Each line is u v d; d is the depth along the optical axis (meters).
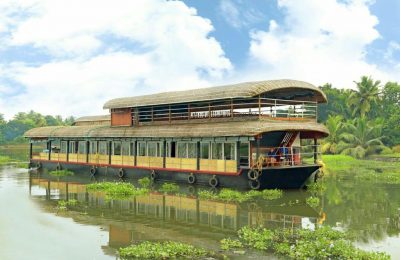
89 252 14.12
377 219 18.78
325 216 19.39
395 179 34.44
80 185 31.22
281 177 25.92
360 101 70.44
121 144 36.97
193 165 29.77
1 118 165.38
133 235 16.12
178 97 32.94
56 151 46.62
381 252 13.42
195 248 14.12
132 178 35.12
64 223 18.25
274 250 13.88
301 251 13.42
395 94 78.31
